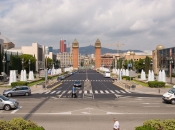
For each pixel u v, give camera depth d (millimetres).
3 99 29984
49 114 27047
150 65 132125
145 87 61438
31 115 26516
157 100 38375
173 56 102812
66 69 198250
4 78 83938
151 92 50531
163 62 116375
